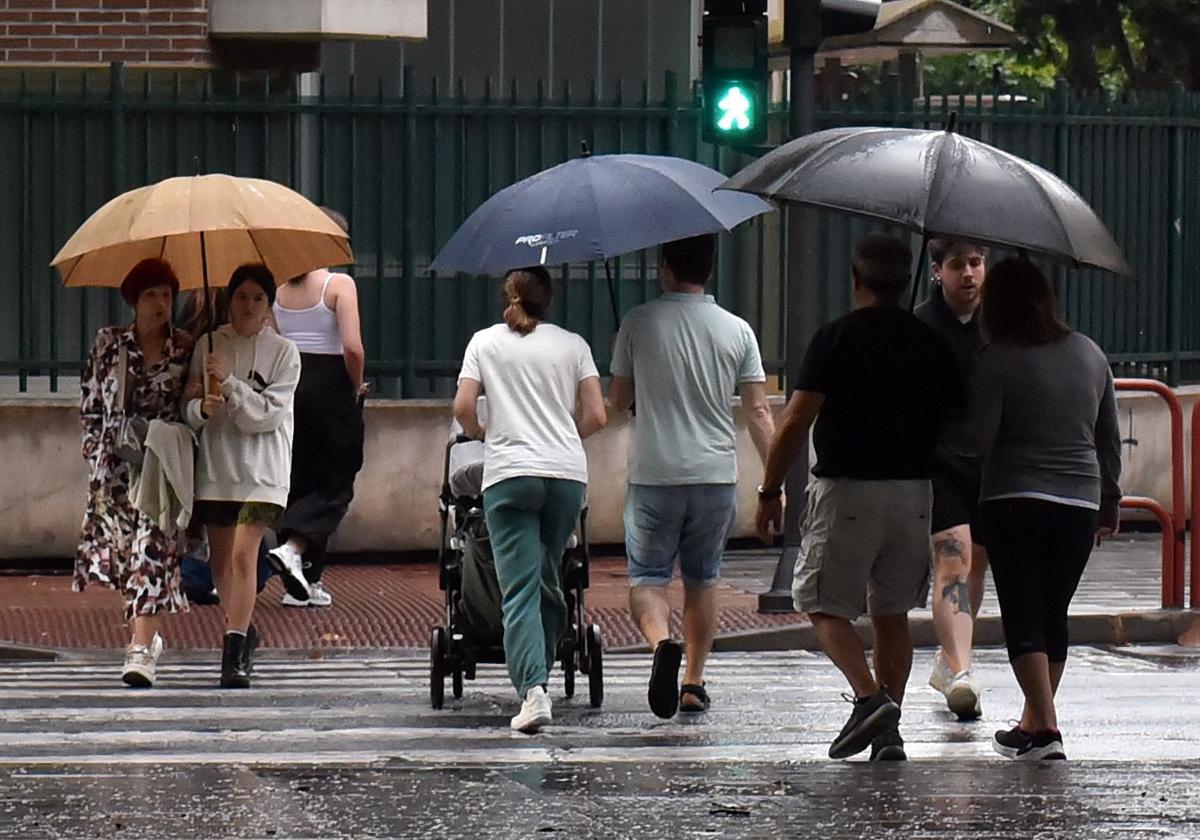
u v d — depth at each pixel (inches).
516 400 1184.2
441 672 1266.0
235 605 1355.8
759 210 1262.3
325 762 1067.3
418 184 1945.1
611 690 1359.5
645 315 1224.8
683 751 1126.4
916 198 1023.6
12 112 1898.4
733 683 1392.7
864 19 1621.6
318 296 1685.5
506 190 1267.2
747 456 2048.5
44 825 874.1
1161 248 2188.7
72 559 1893.5
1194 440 1672.0
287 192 1334.9
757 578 1855.3
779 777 1002.1
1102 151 2138.3
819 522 1062.4
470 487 1232.8
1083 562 1079.0
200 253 1450.5
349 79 2050.9
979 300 1212.5
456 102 1946.4
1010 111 2082.9
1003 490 1065.5
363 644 1549.0
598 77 2265.0
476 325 1963.6
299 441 1679.4
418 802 929.5
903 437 1054.4
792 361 1643.7
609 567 1924.2
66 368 1904.5
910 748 1152.2
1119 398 2170.3
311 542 1683.1
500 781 987.9
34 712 1253.7
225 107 1911.9
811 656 1531.7
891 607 1076.5
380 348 1946.4
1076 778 995.9
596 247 1216.8
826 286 2023.9
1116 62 4065.0
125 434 1327.5
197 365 1337.4
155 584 1348.4
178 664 1461.6
